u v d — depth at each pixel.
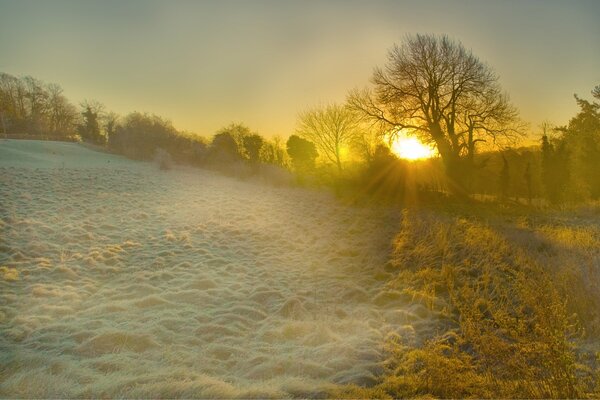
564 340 5.53
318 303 9.77
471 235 14.85
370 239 16.72
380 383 5.81
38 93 75.00
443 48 32.41
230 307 9.45
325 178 34.09
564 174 27.53
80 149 45.59
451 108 33.41
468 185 32.66
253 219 20.38
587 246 12.93
